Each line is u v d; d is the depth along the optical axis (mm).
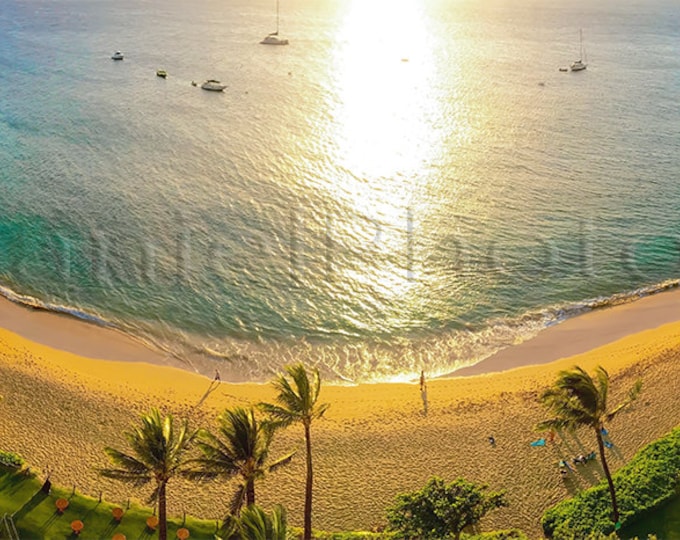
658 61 157125
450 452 45000
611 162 92062
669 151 96438
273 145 96250
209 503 40344
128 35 178750
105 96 119688
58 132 100750
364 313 61312
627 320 61000
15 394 49344
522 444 45406
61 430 46062
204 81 131625
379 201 79812
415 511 36062
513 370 54906
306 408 34094
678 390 50094
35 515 38062
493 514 40094
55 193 80625
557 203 79938
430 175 87000
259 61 151500
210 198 79875
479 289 64562
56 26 188625
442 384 53156
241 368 55156
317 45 175125
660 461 41375
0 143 95500
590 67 150750
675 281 66250
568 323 60844
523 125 107312
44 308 61312
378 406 50031
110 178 84875
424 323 60438
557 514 39125
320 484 42312
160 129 102688
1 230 72312
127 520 38531
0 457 41469
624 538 36906
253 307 61656
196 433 34344
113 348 56688
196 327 59344
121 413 48219
